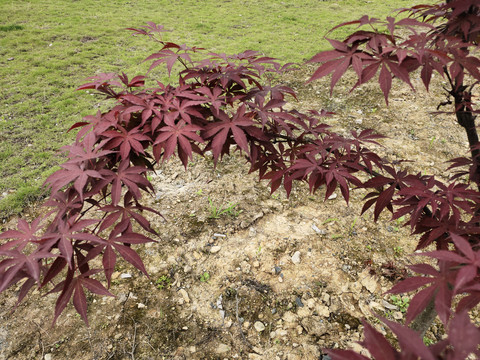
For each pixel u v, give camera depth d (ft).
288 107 16.55
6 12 27.89
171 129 4.60
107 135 4.58
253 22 28.12
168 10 30.71
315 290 8.79
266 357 7.52
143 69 19.71
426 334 7.73
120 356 7.59
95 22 26.81
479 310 8.17
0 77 18.56
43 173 12.42
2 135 14.34
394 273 9.02
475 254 2.68
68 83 18.19
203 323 8.23
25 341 7.89
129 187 4.36
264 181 12.32
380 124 15.24
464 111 4.98
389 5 31.68
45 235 3.82
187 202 11.53
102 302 8.70
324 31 25.73
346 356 2.31
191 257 9.72
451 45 4.00
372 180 5.43
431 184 4.84
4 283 3.09
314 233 10.27
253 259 9.57
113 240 4.29
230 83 5.84
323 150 5.62
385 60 3.85
